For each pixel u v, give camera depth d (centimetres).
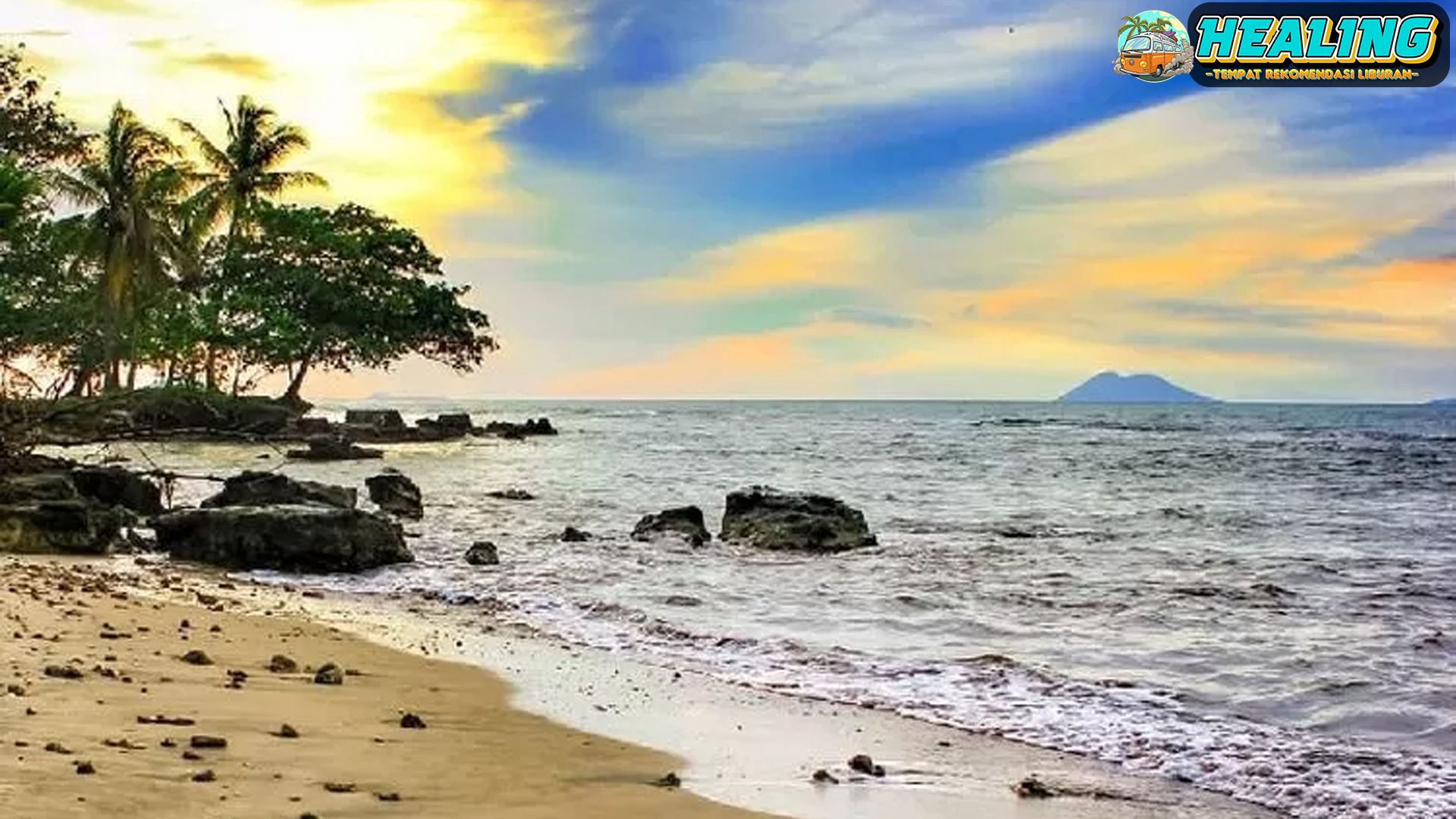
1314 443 7812
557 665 1155
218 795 594
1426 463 5509
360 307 7331
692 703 998
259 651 1103
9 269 4997
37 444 2031
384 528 1900
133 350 5431
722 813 681
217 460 4634
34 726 694
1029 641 1330
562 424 11425
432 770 709
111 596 1377
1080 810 729
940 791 760
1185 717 978
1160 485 4141
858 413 18312
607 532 2461
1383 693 1059
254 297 6812
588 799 685
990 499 3512
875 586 1736
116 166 5403
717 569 1920
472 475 4250
